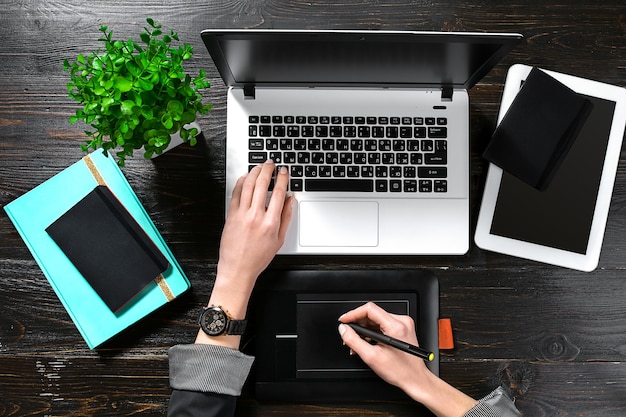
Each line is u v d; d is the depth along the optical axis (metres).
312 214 0.87
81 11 0.91
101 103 0.72
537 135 0.88
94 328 0.86
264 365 0.88
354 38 0.72
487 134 0.92
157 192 0.90
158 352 0.89
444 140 0.88
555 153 0.88
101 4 0.91
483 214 0.89
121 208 0.87
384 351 0.82
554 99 0.88
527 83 0.88
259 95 0.87
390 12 0.92
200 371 0.77
